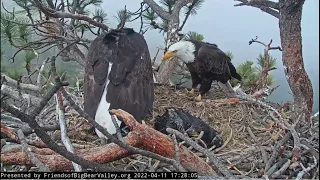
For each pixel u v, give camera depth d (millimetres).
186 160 3355
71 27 6184
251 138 4609
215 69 5605
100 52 4301
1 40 5582
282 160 3877
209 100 5547
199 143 4180
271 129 4727
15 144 3016
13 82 5238
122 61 4160
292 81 4586
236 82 6613
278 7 4734
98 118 3795
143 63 4344
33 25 5859
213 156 3453
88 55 4473
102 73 4066
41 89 5309
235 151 4215
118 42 4402
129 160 3775
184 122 4332
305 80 4590
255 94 5906
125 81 4027
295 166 3748
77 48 6332
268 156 4098
